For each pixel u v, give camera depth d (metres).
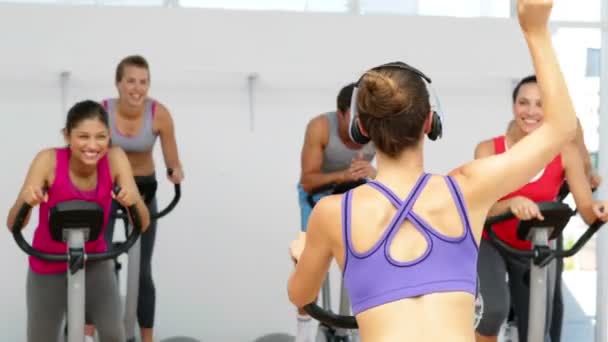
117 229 5.11
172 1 5.23
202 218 5.16
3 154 4.96
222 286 5.00
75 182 3.16
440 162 5.38
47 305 3.32
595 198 4.03
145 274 4.31
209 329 4.72
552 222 2.99
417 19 5.26
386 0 5.38
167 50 5.11
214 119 5.22
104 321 3.33
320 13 5.21
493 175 1.81
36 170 3.10
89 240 3.09
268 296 4.97
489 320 3.26
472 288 1.79
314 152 4.13
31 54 4.96
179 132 5.19
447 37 5.29
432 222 1.80
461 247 1.80
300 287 1.97
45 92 5.00
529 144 1.81
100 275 3.30
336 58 5.24
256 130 5.25
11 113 4.97
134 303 4.06
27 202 2.95
